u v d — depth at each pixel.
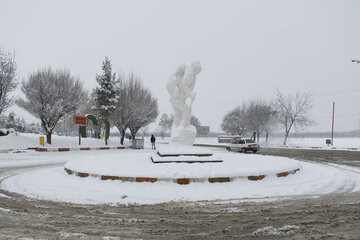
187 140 12.00
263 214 5.41
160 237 4.26
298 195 7.06
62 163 15.38
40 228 4.65
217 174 8.20
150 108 33.94
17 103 25.25
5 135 26.53
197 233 4.43
